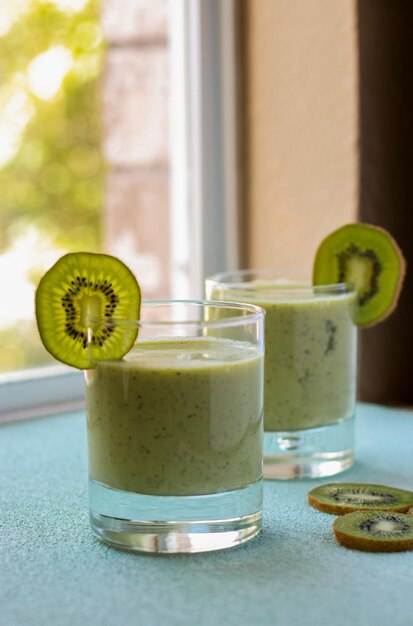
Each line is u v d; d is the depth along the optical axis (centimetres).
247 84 101
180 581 64
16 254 116
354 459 82
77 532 70
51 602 62
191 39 102
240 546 68
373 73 95
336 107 96
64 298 67
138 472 67
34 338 112
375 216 96
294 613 61
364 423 91
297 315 77
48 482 78
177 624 60
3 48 114
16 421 93
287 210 100
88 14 117
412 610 61
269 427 78
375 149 96
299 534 70
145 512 67
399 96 97
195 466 67
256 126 101
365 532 68
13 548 68
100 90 117
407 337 99
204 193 103
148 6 114
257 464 69
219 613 61
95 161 119
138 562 66
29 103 116
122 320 67
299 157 99
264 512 73
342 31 95
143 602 62
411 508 72
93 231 120
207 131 102
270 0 99
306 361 78
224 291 79
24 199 117
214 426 67
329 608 62
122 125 117
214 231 104
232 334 69
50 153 117
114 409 67
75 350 68
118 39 116
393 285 82
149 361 67
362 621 60
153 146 117
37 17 115
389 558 67
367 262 82
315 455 78
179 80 104
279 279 89
